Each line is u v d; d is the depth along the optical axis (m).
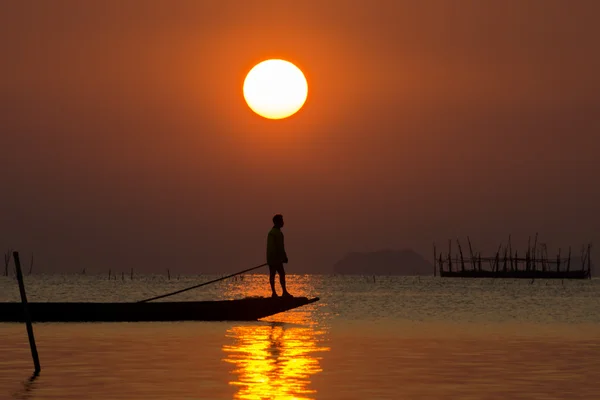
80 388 34.28
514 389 34.97
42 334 57.62
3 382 35.94
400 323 77.81
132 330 61.03
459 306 125.12
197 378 37.16
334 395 32.97
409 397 32.78
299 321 79.00
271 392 33.50
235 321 68.94
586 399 32.53
